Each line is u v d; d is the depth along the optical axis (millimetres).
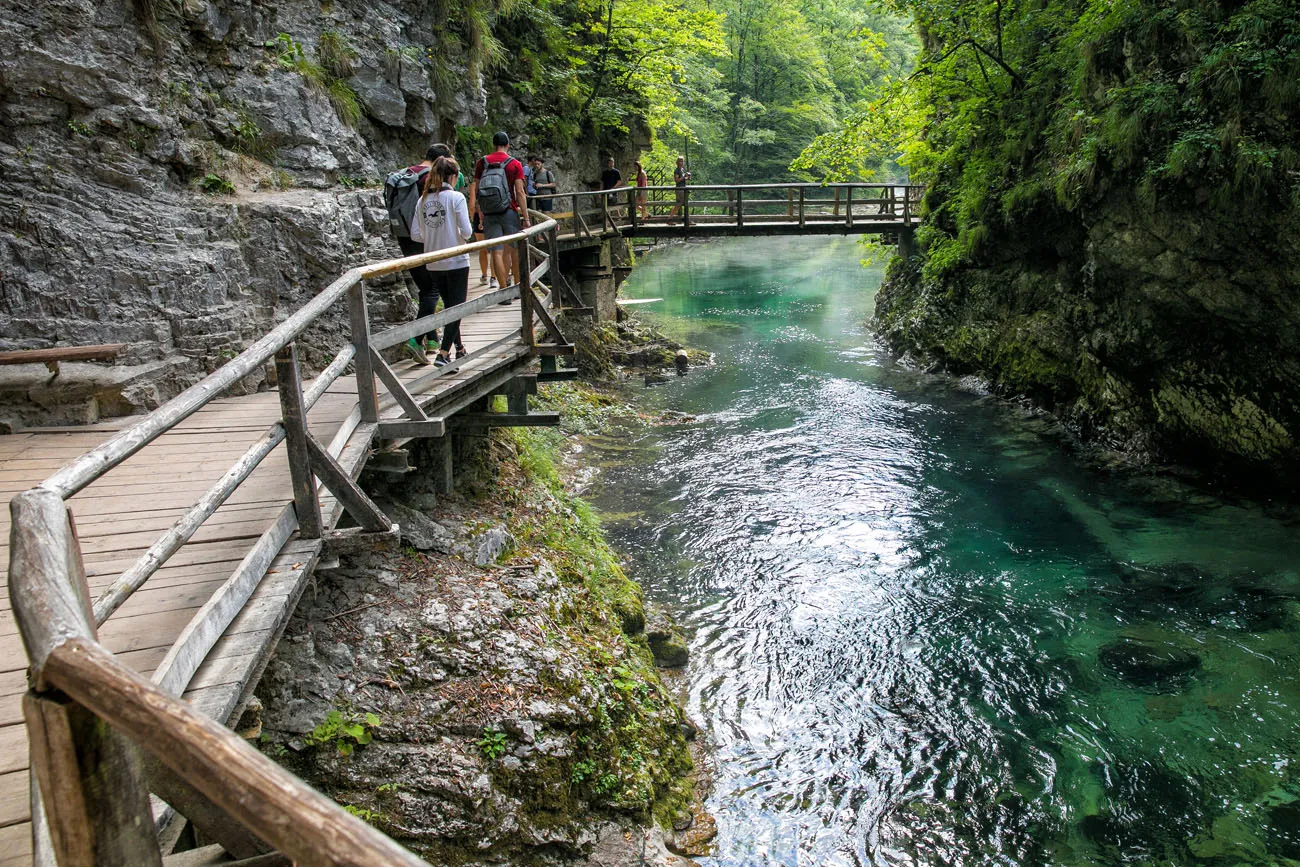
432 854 4535
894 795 6355
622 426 14688
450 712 5043
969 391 16938
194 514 3102
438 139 11539
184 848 3193
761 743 6898
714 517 10945
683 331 22469
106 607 2492
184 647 2924
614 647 6781
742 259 36750
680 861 5340
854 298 27266
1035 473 12492
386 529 4148
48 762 1325
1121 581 9250
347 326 7598
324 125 8422
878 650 8117
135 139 6527
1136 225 12000
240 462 3521
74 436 5715
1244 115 10211
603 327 18984
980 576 9414
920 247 20422
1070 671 7727
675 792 6039
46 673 1281
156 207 6555
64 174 6125
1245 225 10383
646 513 11070
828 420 15078
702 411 15664
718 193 42250
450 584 5969
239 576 3424
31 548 1583
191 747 1153
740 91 45375
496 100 17141
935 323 18562
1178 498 11492
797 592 9117
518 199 9117
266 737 4590
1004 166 15461
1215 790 6309
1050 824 6062
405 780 4668
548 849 4914
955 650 8094
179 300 6500
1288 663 7695
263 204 7141
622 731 5852
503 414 7379
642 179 21328
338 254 7562
